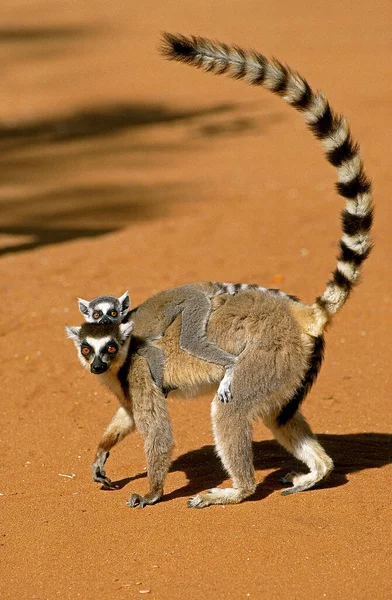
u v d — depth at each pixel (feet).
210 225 71.82
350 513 29.50
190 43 32.65
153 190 90.43
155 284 57.31
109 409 41.24
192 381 32.01
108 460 35.99
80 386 43.75
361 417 39.68
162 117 126.11
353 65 142.41
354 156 32.01
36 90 141.90
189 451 36.45
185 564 26.68
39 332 49.88
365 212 31.55
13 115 130.11
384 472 33.09
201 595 25.07
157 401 31.58
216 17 180.65
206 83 143.02
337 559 26.76
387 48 152.66
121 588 25.57
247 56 32.73
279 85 32.58
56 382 44.01
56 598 25.31
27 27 180.04
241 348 31.24
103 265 61.52
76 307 53.52
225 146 108.68
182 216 79.10
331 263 61.36
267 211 75.87
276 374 31.04
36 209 85.61
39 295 55.67
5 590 25.88
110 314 33.22
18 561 27.45
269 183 89.04
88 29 176.24
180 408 41.19
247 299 31.83
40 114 129.90
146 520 29.66
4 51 165.07
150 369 31.83
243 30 169.17
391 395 41.88
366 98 123.03
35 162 106.22
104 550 27.81
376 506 29.99
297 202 78.64
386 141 99.96
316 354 32.09
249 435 30.89
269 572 26.12
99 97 136.98
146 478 33.78
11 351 47.32
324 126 32.17
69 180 97.04
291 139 109.70
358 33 164.14
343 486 31.83
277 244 66.08
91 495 32.22
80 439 38.01
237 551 27.27
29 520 30.19
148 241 67.41
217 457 35.68
